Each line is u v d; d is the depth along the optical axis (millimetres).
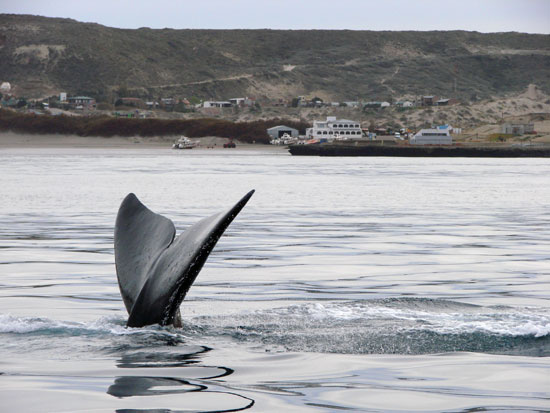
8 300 25000
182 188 95125
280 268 32750
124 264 18641
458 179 122875
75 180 112000
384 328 19234
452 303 22797
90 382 14602
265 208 66438
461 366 16016
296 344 17750
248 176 129625
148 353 16688
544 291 27125
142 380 14758
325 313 21016
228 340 18047
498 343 17859
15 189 90625
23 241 42281
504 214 61906
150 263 18281
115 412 12797
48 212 61219
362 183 108812
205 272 31516
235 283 28672
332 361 16391
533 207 68875
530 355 16875
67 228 49250
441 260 35688
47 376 15031
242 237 44688
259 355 16781
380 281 29406
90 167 165500
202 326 19391
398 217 58469
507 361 16391
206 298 25266
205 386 14406
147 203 71000
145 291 18172
